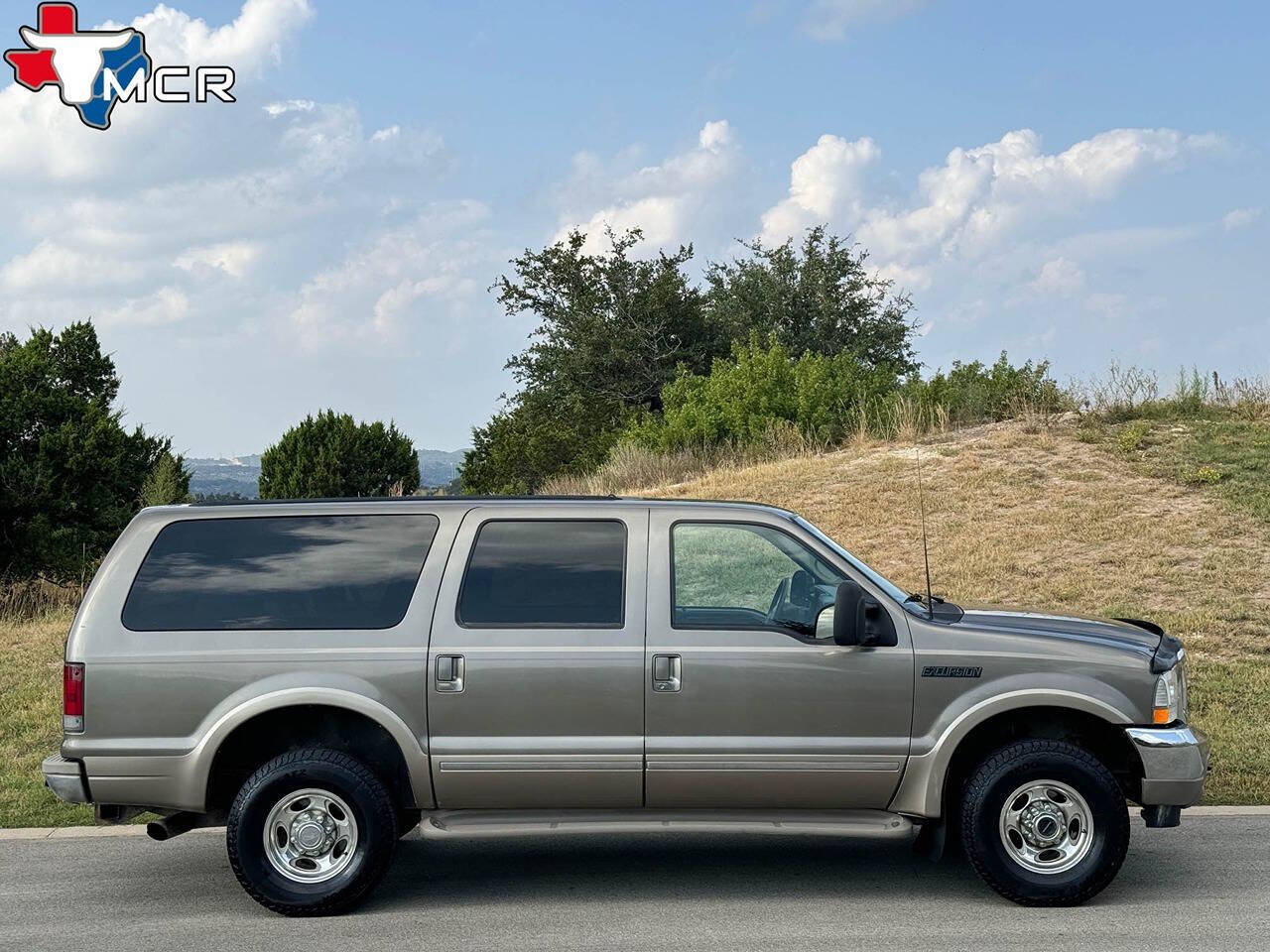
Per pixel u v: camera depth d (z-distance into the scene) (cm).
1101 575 1348
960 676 618
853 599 604
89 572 1995
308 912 610
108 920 610
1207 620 1198
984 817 610
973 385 2144
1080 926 578
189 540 645
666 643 622
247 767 656
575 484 2452
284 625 629
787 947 553
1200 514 1511
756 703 618
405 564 639
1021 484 1684
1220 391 1997
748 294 4075
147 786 617
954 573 1388
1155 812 619
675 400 2538
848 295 4053
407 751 617
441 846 759
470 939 571
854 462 1897
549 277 3969
